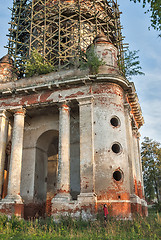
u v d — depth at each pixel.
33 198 20.52
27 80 21.06
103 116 18.28
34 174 21.17
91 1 28.20
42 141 22.94
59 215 16.11
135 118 26.78
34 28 28.55
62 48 27.66
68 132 18.66
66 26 26.89
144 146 49.59
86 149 17.50
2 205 17.42
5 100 20.86
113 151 18.52
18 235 11.74
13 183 18.36
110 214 15.87
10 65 24.28
